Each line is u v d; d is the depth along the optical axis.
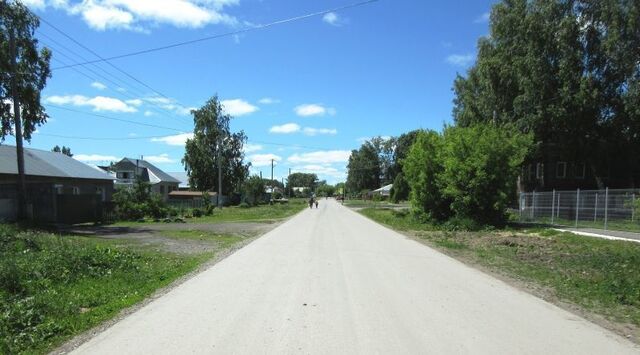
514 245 19.22
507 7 44.72
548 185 51.19
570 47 40.31
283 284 10.13
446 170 29.84
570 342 6.23
